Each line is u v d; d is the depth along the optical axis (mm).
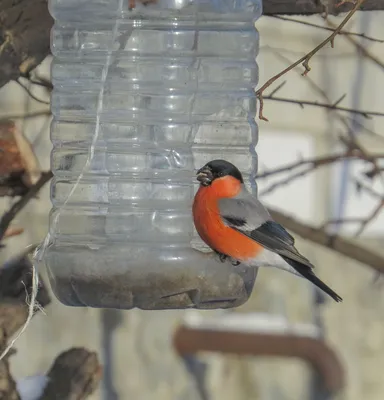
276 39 16500
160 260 8219
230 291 8531
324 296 18375
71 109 8828
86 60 8828
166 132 8844
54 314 17000
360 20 14734
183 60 8891
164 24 8859
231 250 8391
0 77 9539
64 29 8891
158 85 8852
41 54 9602
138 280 8219
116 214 8680
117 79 8789
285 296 18484
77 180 7926
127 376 17469
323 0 9805
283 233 8594
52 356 16859
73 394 9719
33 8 9445
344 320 18547
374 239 18094
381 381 18500
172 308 8461
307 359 18141
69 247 8367
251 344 17984
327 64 16781
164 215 8766
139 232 8688
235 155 9047
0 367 9492
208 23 8945
